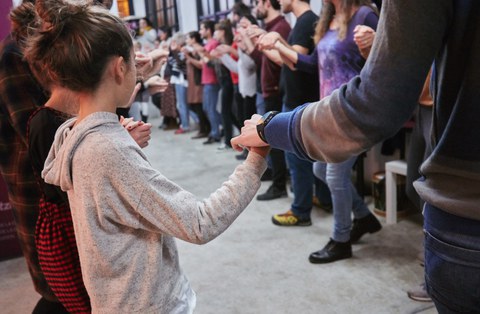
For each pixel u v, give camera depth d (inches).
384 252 95.4
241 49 153.2
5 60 46.5
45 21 34.3
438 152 26.8
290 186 148.9
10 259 108.1
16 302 87.4
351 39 84.7
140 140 44.6
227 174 169.2
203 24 216.4
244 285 86.5
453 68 25.4
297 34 106.3
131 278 34.4
